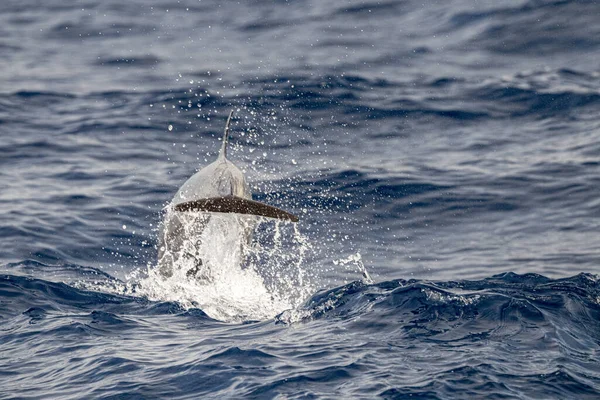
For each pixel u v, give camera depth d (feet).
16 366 87.97
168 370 84.28
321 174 183.73
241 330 99.14
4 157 192.75
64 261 143.84
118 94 240.94
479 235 158.81
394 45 282.36
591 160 187.62
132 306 112.78
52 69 270.26
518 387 79.00
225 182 120.06
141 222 162.91
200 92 237.66
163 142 204.44
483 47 273.33
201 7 348.59
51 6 361.10
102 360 87.81
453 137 205.87
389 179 181.16
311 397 76.33
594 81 235.61
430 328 95.25
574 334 94.99
